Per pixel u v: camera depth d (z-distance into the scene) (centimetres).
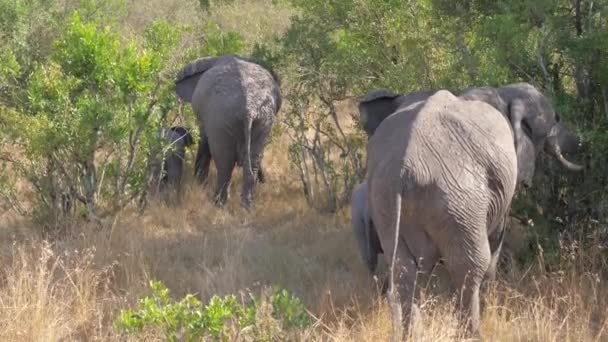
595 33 1013
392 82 1305
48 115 1265
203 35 2050
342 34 1498
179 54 1739
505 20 1048
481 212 797
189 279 1073
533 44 1065
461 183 787
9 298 909
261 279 1074
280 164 1689
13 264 1009
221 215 1417
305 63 1505
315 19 1548
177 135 1532
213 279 1044
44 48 1717
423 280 912
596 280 955
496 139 824
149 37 1460
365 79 1439
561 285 976
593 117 1073
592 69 1042
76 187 1287
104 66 1277
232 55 1595
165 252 1172
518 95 934
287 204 1481
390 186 786
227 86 1491
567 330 849
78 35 1281
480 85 1096
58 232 1225
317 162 1477
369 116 981
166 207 1416
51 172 1270
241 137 1484
